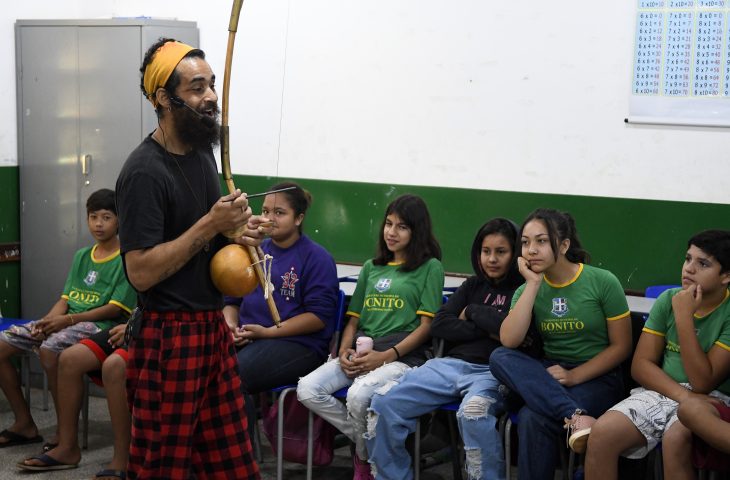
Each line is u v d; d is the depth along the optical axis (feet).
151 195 7.98
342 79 16.10
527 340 11.05
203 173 8.43
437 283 12.23
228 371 8.49
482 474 10.58
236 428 8.48
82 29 16.58
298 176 16.57
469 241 15.34
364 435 11.34
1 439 13.93
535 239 10.69
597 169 14.44
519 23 14.74
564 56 14.49
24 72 17.10
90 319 13.60
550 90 14.64
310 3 16.22
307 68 16.35
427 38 15.40
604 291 10.81
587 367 10.68
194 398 8.14
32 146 17.16
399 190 15.80
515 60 14.82
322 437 12.17
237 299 13.19
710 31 13.60
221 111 9.51
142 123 16.30
